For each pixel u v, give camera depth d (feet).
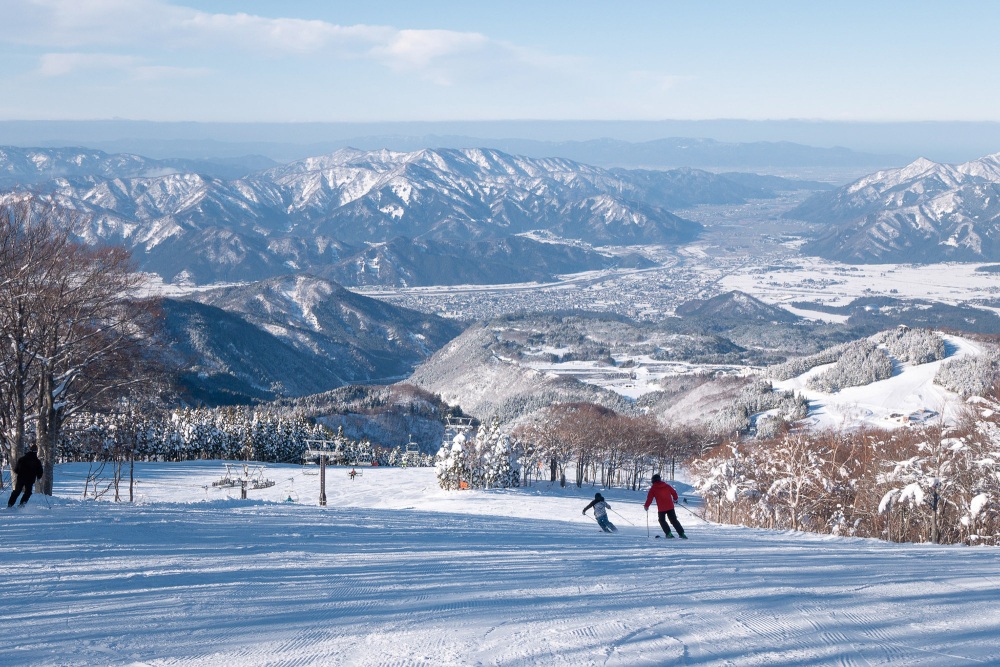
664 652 23.94
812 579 38.29
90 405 118.11
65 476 229.04
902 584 36.63
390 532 59.88
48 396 106.52
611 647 24.53
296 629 26.78
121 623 27.43
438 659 23.17
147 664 22.65
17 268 96.48
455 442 218.79
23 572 36.83
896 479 97.60
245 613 29.17
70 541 46.52
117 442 211.20
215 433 346.74
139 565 39.34
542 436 296.92
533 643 24.98
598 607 30.66
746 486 129.18
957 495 94.84
